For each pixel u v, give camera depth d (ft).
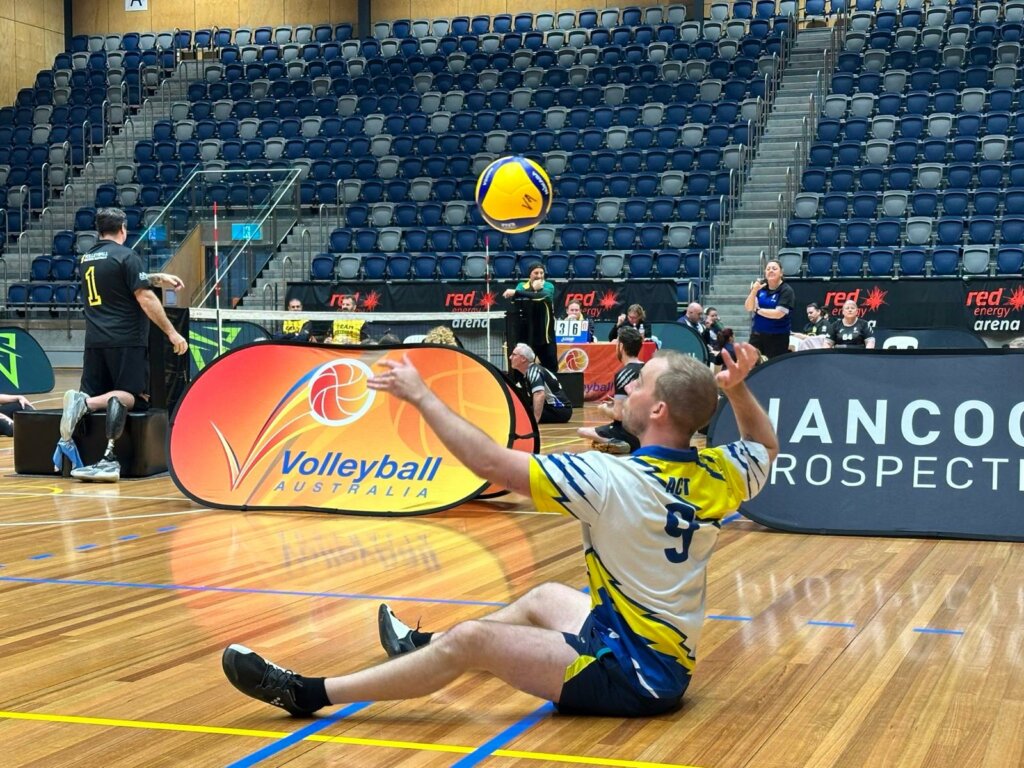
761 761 9.05
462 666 9.65
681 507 9.57
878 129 64.34
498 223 32.37
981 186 59.00
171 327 26.58
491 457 9.18
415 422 22.98
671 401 9.61
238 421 23.71
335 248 62.28
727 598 14.99
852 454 20.18
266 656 12.30
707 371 9.78
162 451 28.07
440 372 23.12
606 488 9.37
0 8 83.66
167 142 72.13
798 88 70.54
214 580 16.29
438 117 71.51
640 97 71.10
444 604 14.71
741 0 80.53
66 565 17.42
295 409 23.59
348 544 19.11
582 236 60.34
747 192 62.44
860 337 38.55
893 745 9.44
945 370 20.24
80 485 26.35
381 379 9.11
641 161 65.00
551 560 17.62
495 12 86.38
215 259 52.42
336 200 65.82
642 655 9.75
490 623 9.70
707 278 56.70
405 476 22.49
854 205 58.90
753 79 69.67
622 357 26.89
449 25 84.74
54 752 9.40
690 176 62.75
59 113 78.59
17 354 48.57
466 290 55.21
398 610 14.40
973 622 13.67
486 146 68.74
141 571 16.96
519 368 36.99
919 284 50.88
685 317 51.75
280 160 69.67
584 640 9.78
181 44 86.33
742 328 53.72
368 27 86.89
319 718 10.25
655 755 9.19
